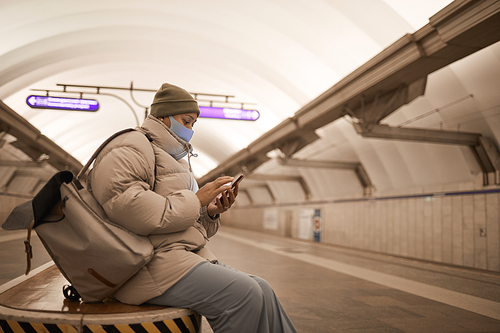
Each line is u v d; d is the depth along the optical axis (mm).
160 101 1972
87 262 1642
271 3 10734
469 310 5641
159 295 1729
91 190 1833
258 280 1855
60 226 1698
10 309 1658
